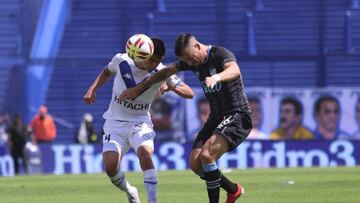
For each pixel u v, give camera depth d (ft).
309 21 303.27
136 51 90.63
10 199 121.08
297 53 295.69
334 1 306.14
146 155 91.66
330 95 265.75
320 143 239.09
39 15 291.17
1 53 284.61
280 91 264.93
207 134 94.07
